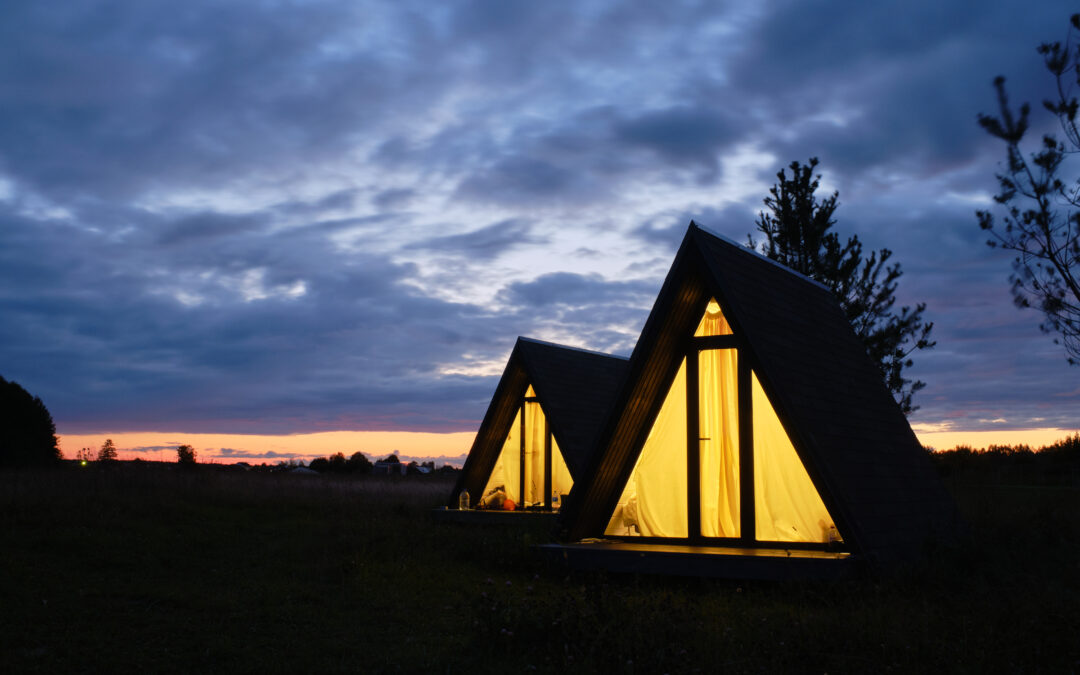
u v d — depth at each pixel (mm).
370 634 7672
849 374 13188
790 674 6246
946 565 9969
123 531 13172
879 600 8602
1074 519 15055
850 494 10211
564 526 12094
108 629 7484
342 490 24828
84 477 20078
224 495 20266
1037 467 33875
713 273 11031
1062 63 13898
